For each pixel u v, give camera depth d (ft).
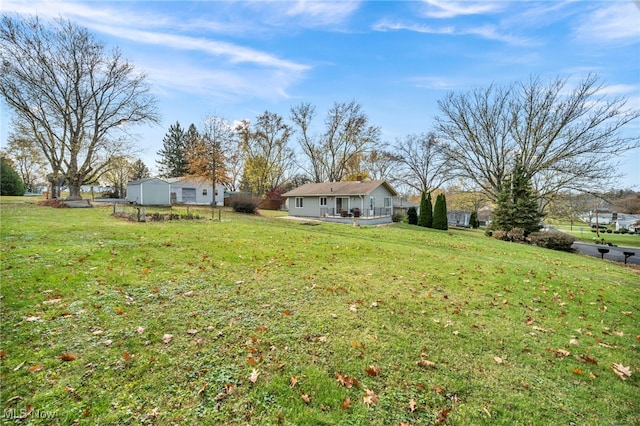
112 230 32.07
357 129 118.21
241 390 8.89
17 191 113.70
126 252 22.48
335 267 23.30
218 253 24.58
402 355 11.31
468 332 13.66
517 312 16.78
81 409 7.79
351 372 10.05
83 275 16.84
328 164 126.82
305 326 12.95
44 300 13.51
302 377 9.62
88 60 70.90
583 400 9.62
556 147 73.51
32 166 151.12
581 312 17.83
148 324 12.22
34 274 16.25
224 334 11.85
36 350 10.03
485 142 83.92
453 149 87.40
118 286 15.88
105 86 74.13
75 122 73.26
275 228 45.29
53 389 8.40
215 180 91.30
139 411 7.87
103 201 98.58
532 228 65.77
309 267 22.63
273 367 10.03
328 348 11.38
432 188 119.14
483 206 166.71
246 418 7.91
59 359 9.65
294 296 16.31
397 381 9.80
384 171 136.67
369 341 12.09
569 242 56.75
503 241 59.16
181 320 12.75
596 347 13.25
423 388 9.54
